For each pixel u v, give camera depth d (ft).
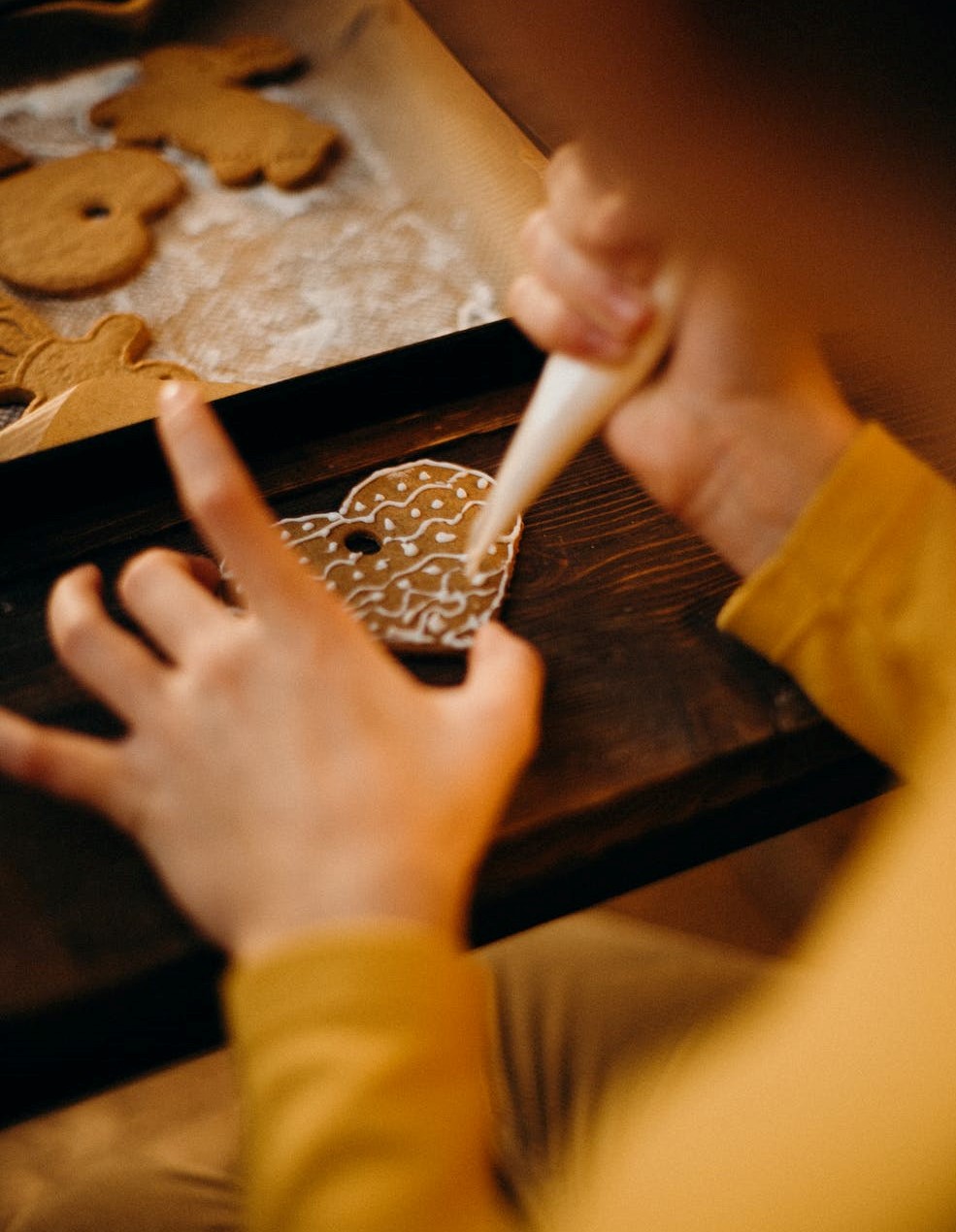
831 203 0.84
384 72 2.53
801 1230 1.15
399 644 1.68
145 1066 1.56
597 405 1.52
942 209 0.80
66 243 2.24
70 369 2.06
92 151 2.38
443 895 1.34
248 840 1.35
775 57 0.82
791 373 1.54
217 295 2.23
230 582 1.70
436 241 2.31
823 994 1.20
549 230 1.48
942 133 0.80
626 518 1.83
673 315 1.50
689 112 0.86
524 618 1.73
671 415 1.56
